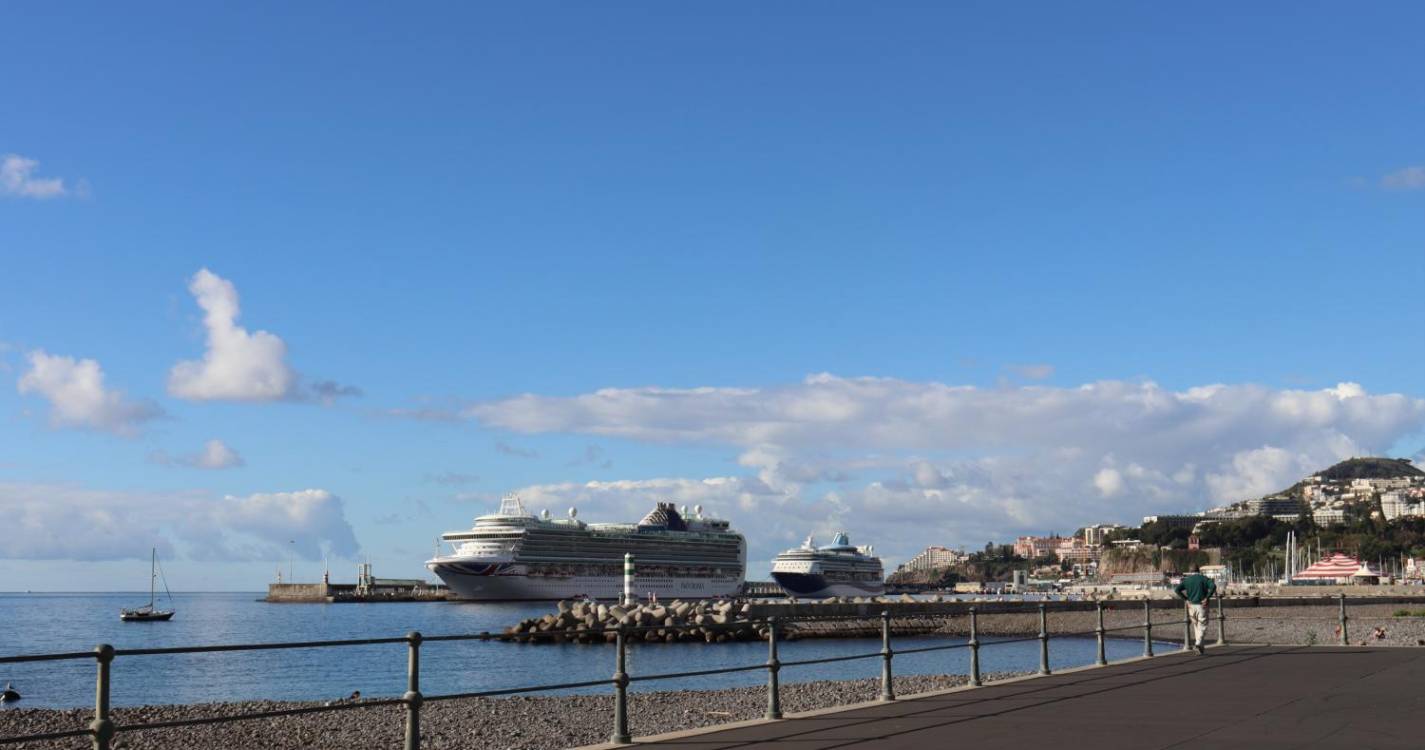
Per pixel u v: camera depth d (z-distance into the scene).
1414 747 15.70
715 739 17.77
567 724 33.84
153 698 55.00
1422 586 162.88
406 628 144.00
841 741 17.03
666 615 102.31
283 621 180.88
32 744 29.67
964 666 66.25
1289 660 33.47
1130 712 20.38
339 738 31.16
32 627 170.38
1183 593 37.56
